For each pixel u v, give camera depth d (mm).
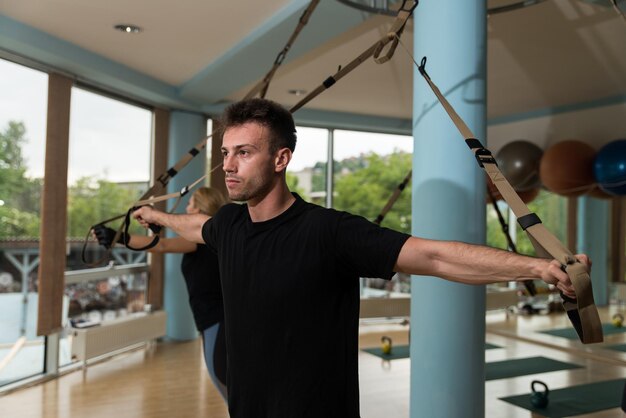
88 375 5109
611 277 9156
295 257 1237
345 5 3488
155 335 6105
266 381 1263
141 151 6332
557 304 8719
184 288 6625
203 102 6371
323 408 1236
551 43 4656
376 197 8164
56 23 4273
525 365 5770
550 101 6668
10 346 4711
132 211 2119
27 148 4785
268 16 4016
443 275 1104
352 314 1280
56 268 4875
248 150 1254
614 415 4148
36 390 4617
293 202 1319
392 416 4133
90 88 5527
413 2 1753
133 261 6246
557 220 8898
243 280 1298
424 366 2666
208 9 3943
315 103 6871
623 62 5145
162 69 5445
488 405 4395
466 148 2590
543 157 5766
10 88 4609
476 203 2594
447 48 2609
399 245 1132
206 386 4820
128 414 4082
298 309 1233
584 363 5887
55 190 4859
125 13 4062
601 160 5254
